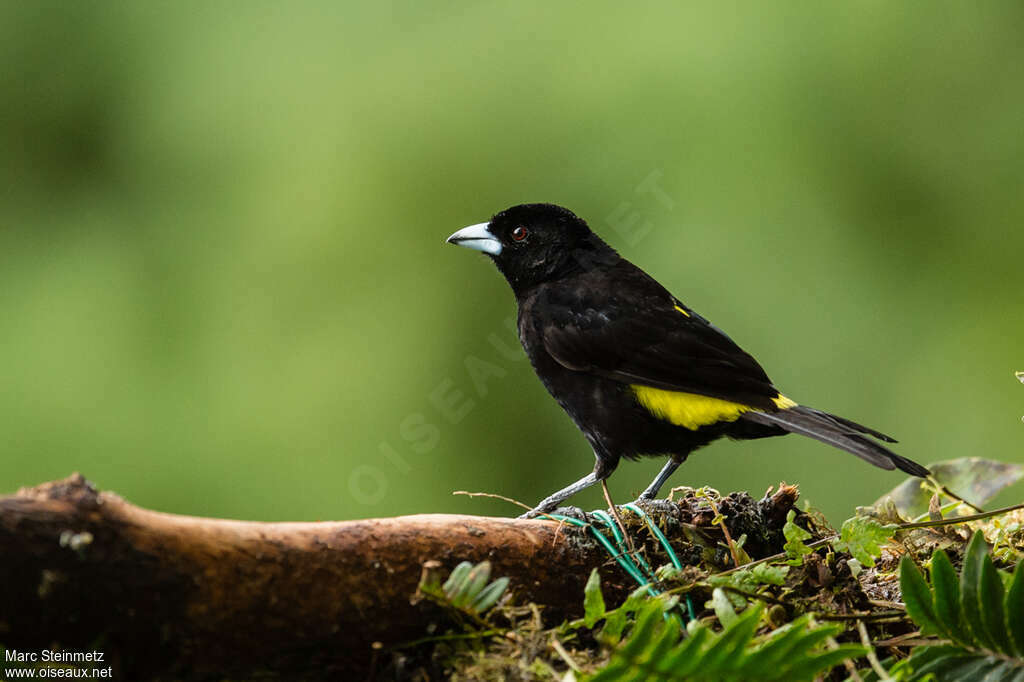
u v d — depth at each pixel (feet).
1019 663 13.71
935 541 17.98
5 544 11.79
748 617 11.88
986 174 42.01
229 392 39.86
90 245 43.65
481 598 14.29
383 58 42.57
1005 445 39.32
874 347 40.60
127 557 12.50
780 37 41.78
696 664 11.96
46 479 39.91
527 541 16.46
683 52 41.39
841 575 16.38
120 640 12.65
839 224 41.29
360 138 41.16
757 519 18.13
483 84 41.65
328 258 40.34
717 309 40.50
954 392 40.91
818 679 14.94
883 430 40.14
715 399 24.68
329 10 43.55
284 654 13.92
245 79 43.32
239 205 41.78
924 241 42.06
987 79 42.14
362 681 14.75
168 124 43.91
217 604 13.17
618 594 16.81
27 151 46.39
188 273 41.57
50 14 46.91
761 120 41.11
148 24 45.98
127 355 41.04
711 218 40.65
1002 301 41.37
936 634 14.03
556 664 14.35
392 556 14.84
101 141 45.91
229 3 45.24
